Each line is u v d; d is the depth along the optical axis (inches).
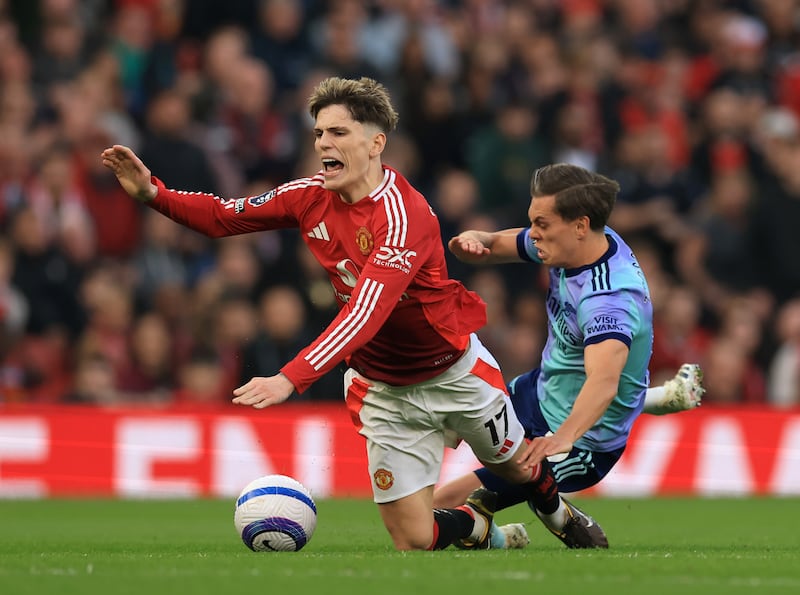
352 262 787.4
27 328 1694.1
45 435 1551.4
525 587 584.1
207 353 1653.5
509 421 834.2
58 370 1689.2
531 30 2234.3
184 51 2064.5
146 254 1780.3
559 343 872.9
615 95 2107.5
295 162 1930.4
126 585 586.2
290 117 1963.6
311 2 2108.8
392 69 2043.6
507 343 1774.1
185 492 1565.0
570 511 876.6
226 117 1931.6
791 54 2345.0
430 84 1991.9
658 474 1656.0
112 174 1817.2
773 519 1316.4
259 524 786.2
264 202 814.5
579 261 840.9
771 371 1877.5
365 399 832.3
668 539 1047.6
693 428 1663.4
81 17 2047.2
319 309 1710.1
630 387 863.7
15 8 2058.3
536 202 840.9
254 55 2038.6
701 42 2290.8
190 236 1804.9
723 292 1943.9
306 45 2092.8
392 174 783.1
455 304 817.5
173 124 1809.8
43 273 1715.1
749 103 2162.9
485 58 2058.3
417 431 824.3
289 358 1652.3
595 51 2133.4
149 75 2011.6
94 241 1791.3
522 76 2084.2
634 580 614.9
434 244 786.8
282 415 1593.3
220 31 2105.1
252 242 1753.2
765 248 1987.0
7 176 1755.7
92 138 1818.4
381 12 2103.8
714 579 626.5
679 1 2316.7
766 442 1669.5
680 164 2130.9
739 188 1974.7
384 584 588.7
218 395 1647.4
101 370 1637.6
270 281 1739.7
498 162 1951.3
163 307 1681.8
